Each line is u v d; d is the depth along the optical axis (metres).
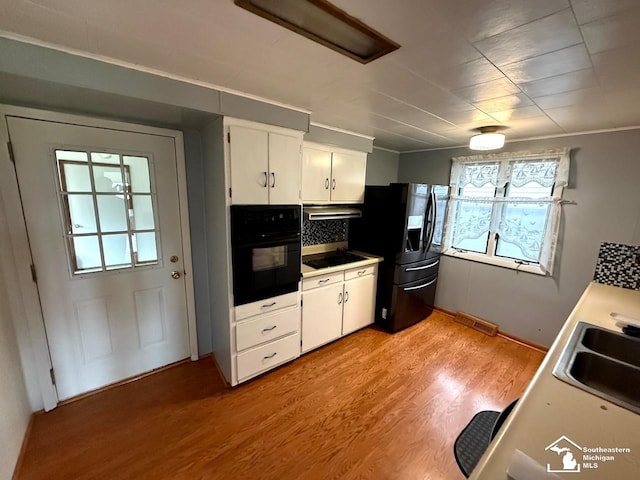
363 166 3.04
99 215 1.92
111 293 2.05
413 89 1.63
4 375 1.48
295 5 0.91
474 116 2.13
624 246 2.31
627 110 1.85
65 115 1.72
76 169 1.81
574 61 1.23
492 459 0.70
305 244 3.11
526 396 0.92
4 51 1.15
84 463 1.54
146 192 2.09
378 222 3.11
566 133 2.54
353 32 1.06
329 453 1.63
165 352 2.36
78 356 1.97
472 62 1.28
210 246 2.31
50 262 1.80
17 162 1.63
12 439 1.49
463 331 3.15
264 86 1.67
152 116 1.82
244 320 2.11
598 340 1.41
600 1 0.84
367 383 2.25
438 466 1.57
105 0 0.91
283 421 1.86
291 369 2.42
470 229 3.34
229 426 1.80
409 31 1.04
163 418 1.86
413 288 3.14
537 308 2.83
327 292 2.66
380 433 1.78
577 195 2.53
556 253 2.67
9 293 1.64
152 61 1.37
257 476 1.49
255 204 2.01
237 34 1.11
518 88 1.56
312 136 2.48
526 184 2.87
